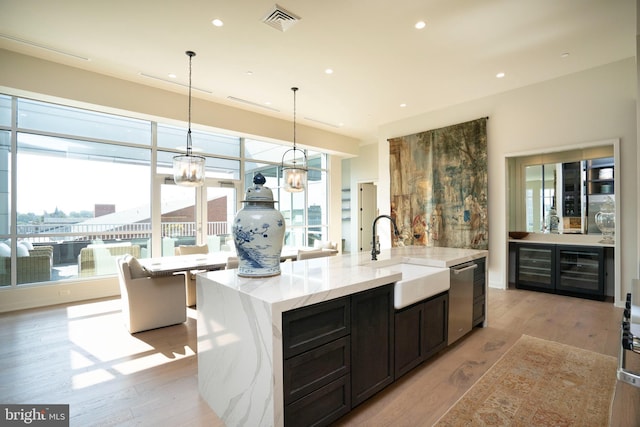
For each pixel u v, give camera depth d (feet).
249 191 6.57
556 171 16.16
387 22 10.27
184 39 11.30
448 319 8.86
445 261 8.87
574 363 8.21
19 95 12.98
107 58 12.74
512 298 14.56
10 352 9.15
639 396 6.72
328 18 10.05
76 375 7.85
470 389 7.04
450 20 10.18
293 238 24.57
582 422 5.93
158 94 15.83
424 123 19.84
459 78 14.66
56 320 11.95
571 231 15.74
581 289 14.44
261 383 4.88
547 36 11.18
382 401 6.59
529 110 15.47
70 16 9.91
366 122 22.04
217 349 6.17
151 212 17.42
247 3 9.29
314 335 5.26
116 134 16.38
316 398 5.27
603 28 10.69
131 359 8.75
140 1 9.18
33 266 14.08
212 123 17.85
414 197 20.06
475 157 17.13
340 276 6.58
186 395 6.98
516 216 17.57
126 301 10.84
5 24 10.35
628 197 12.89
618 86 13.11
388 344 6.77
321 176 26.58
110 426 5.94
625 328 4.53
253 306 5.00
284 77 14.53
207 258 13.39
